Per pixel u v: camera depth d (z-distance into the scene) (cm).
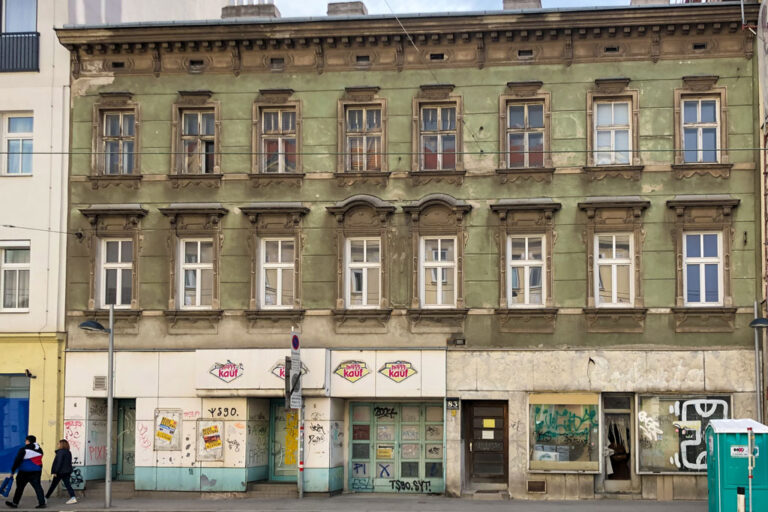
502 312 2823
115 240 3025
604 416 2805
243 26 2964
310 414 2852
